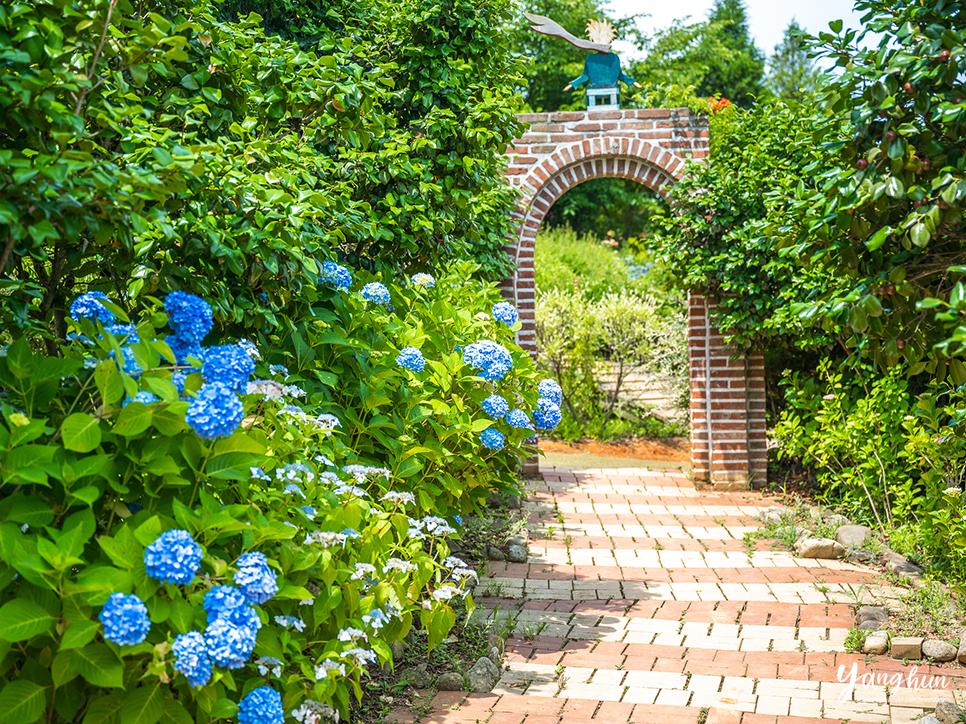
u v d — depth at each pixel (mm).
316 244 3498
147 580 2131
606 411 11516
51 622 2043
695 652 4078
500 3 6449
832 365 7633
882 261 3033
